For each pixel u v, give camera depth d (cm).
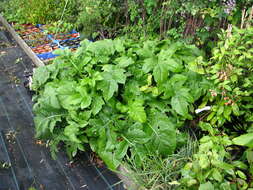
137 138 227
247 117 234
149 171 215
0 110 346
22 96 376
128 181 231
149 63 244
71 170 256
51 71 287
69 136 233
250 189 170
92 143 245
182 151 226
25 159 270
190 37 342
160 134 226
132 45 295
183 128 258
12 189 238
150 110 242
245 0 304
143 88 241
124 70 243
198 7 314
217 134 234
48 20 611
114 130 236
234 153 238
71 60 282
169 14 369
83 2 445
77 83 261
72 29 552
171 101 236
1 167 260
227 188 173
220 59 219
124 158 236
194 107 267
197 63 238
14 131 310
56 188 239
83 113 240
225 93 229
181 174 207
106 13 431
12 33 598
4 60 486
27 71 443
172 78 243
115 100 249
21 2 625
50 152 277
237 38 229
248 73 237
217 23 342
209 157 187
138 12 419
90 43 289
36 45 507
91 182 244
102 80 240
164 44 292
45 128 246
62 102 248
